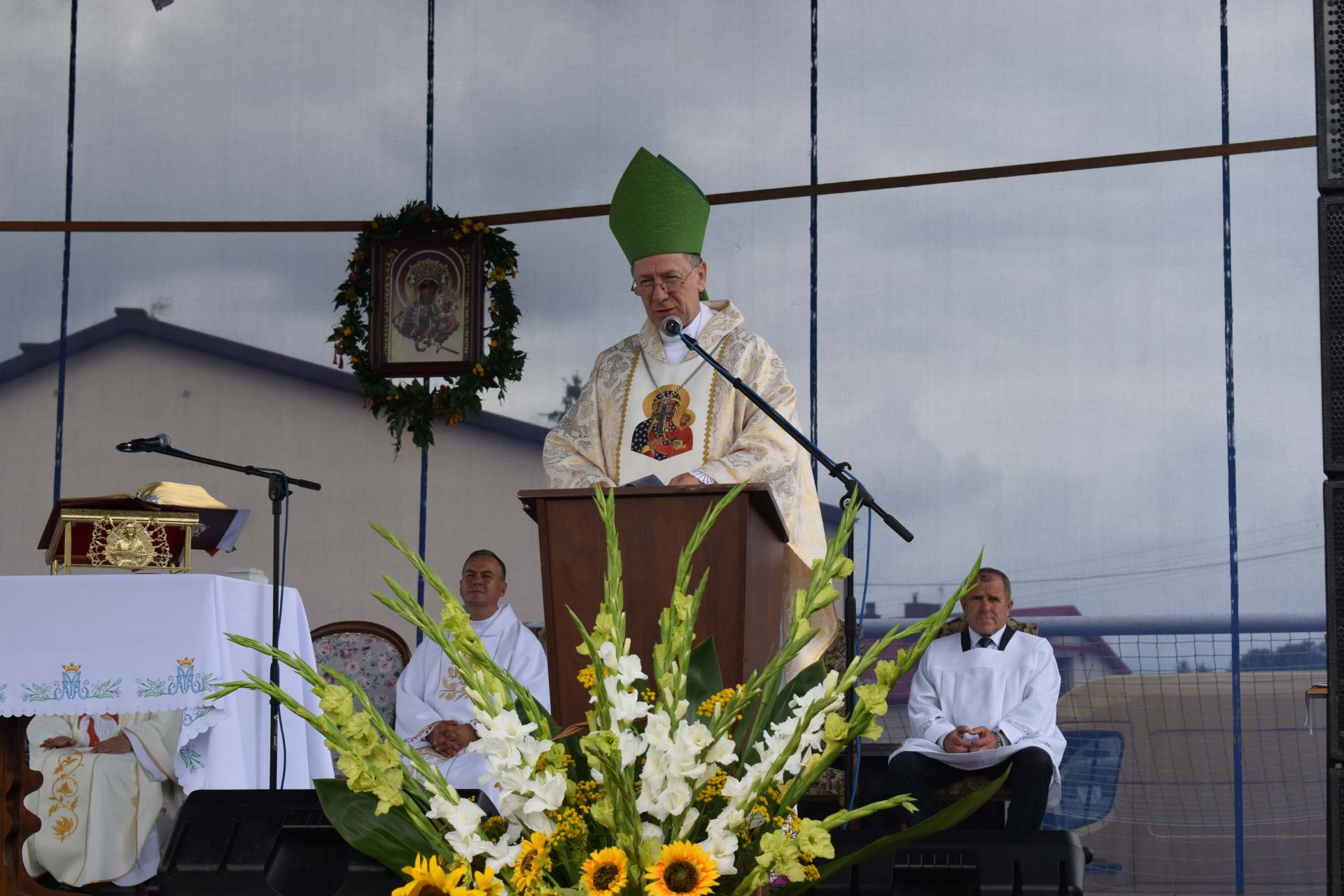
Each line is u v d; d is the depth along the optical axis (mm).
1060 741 9023
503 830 2984
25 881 7195
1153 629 11430
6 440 13312
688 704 3143
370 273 12844
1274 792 10977
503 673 2906
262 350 13336
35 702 6605
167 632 6859
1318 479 11266
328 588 13008
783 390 6762
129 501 7570
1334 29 4707
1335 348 4637
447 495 13008
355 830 3088
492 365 12625
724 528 5035
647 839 2762
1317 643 11109
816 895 4121
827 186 12516
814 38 12727
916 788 8609
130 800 8367
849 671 2830
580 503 5172
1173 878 10984
